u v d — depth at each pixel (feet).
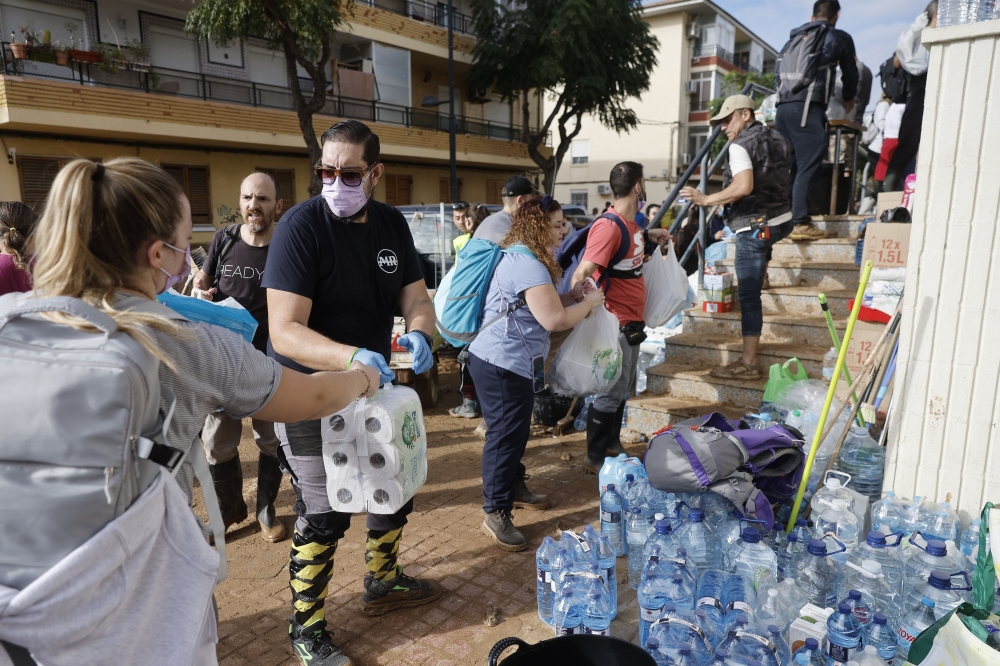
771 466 9.82
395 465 7.57
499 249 11.55
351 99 67.10
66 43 51.16
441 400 21.47
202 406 4.70
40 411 3.77
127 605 4.08
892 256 13.79
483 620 9.26
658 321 14.76
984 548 6.97
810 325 16.31
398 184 72.95
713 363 17.22
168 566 4.32
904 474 9.62
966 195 8.64
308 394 5.42
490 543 11.50
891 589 7.74
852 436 11.01
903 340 9.43
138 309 4.33
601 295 12.19
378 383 6.53
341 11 63.00
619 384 14.05
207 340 4.69
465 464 15.44
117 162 4.49
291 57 48.06
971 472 9.04
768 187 14.66
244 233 11.63
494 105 86.33
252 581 10.48
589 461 14.62
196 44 59.11
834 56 18.13
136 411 3.96
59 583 3.67
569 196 112.88
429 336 8.55
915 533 8.43
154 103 48.49
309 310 7.82
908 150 21.93
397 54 71.05
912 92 21.17
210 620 4.71
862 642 7.07
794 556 8.77
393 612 9.52
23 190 46.55
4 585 3.73
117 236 4.32
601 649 6.53
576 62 64.34
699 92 106.22
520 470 12.85
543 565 9.13
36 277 4.22
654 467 9.66
